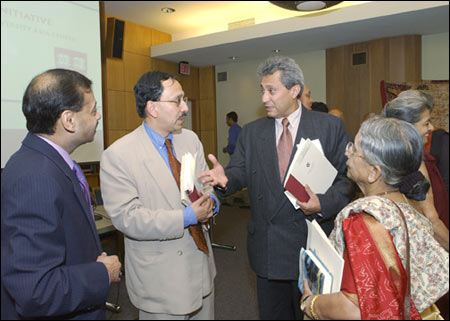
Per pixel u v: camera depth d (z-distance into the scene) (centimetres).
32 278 69
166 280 117
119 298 134
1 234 71
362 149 87
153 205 116
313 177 127
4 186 73
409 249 75
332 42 372
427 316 90
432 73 405
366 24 331
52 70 78
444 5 303
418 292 78
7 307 76
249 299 135
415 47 390
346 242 76
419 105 121
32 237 70
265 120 149
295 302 142
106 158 114
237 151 147
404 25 361
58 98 77
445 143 160
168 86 117
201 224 128
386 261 71
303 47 371
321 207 123
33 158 77
